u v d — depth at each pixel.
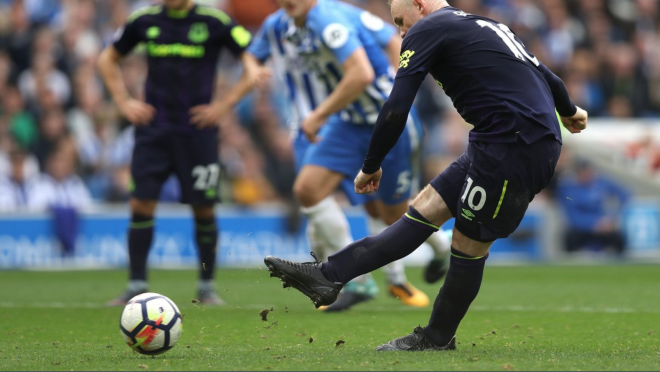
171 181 49.47
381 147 14.86
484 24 15.09
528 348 16.70
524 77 14.79
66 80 53.53
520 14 66.12
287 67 27.56
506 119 14.50
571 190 52.97
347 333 20.14
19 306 26.61
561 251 53.12
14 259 45.19
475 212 14.78
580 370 12.98
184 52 27.20
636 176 55.16
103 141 51.66
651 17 71.31
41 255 45.53
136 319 14.91
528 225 52.22
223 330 20.59
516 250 52.19
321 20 25.36
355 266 15.11
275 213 48.31
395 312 25.09
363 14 26.16
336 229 25.88
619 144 56.22
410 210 15.41
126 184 50.22
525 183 14.60
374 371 12.92
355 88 24.62
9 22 54.47
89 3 57.41
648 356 15.13
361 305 27.41
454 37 14.86
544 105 14.77
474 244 15.16
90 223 46.28
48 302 28.00
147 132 27.23
